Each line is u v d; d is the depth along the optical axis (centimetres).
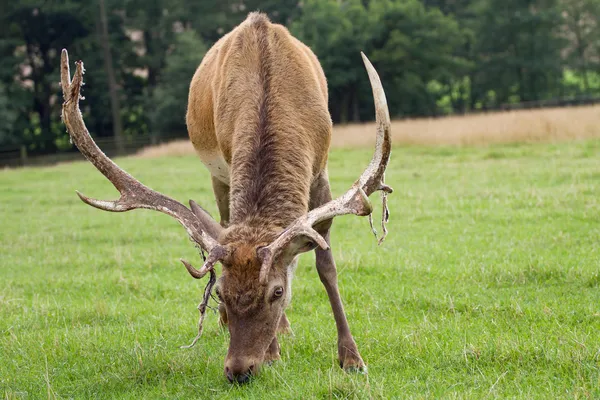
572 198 1580
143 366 758
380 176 684
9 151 7100
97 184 2805
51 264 1348
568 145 2723
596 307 844
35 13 7456
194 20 7862
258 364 654
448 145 3178
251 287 640
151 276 1199
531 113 3509
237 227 674
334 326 862
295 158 739
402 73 8031
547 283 977
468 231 1373
